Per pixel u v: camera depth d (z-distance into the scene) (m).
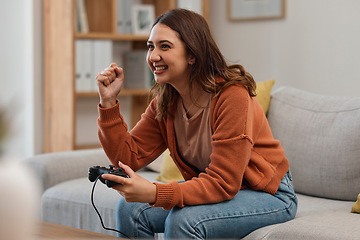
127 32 3.93
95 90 3.72
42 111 3.62
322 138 1.85
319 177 1.82
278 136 1.99
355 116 1.80
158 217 1.44
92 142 4.06
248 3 4.07
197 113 1.45
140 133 1.59
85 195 1.94
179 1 4.04
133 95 4.18
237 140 1.32
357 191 1.74
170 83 1.45
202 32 1.40
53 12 3.53
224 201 1.35
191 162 1.54
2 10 3.80
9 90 3.76
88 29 3.88
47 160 2.13
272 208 1.38
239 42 4.15
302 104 2.00
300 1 3.84
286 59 3.93
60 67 3.54
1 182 0.39
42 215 2.10
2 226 0.39
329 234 1.23
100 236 1.21
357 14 3.58
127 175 1.29
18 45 3.75
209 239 1.29
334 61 3.70
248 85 1.40
